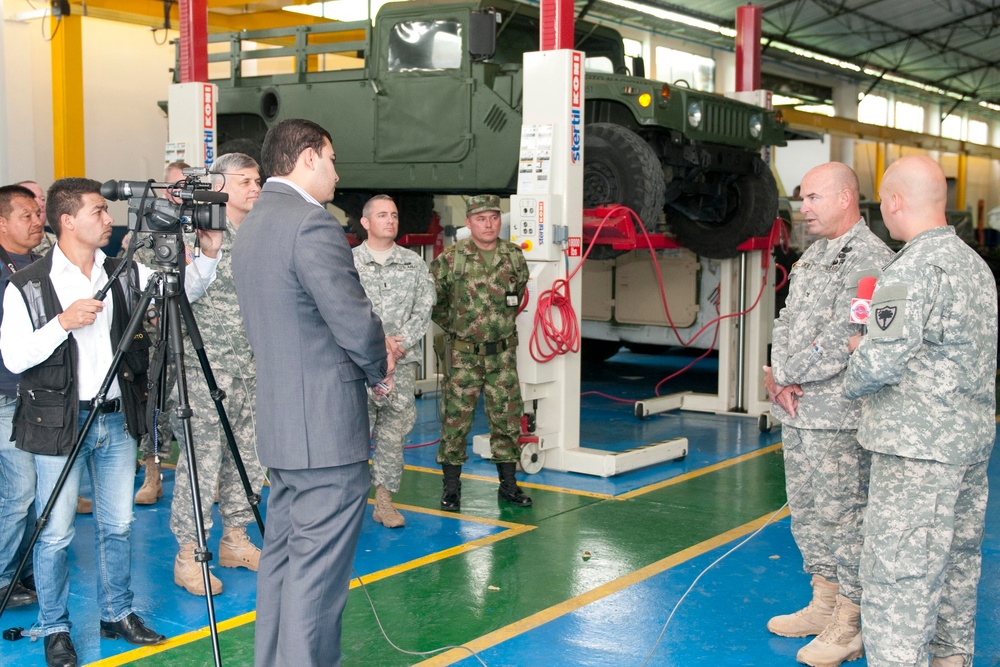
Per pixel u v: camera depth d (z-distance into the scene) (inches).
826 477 134.6
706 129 293.3
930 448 112.5
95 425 133.8
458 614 153.1
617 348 431.2
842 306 132.5
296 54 341.1
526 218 233.6
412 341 191.0
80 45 415.2
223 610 154.9
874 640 115.2
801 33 813.2
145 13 406.9
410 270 191.9
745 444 279.9
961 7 792.9
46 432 130.0
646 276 373.4
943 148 991.6
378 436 195.2
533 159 233.1
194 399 156.2
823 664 134.1
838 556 135.3
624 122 296.0
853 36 839.7
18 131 464.8
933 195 115.6
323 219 111.8
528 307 235.5
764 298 322.3
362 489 115.3
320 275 109.4
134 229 123.3
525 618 151.6
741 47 339.6
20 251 163.5
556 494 224.8
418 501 219.1
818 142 818.8
